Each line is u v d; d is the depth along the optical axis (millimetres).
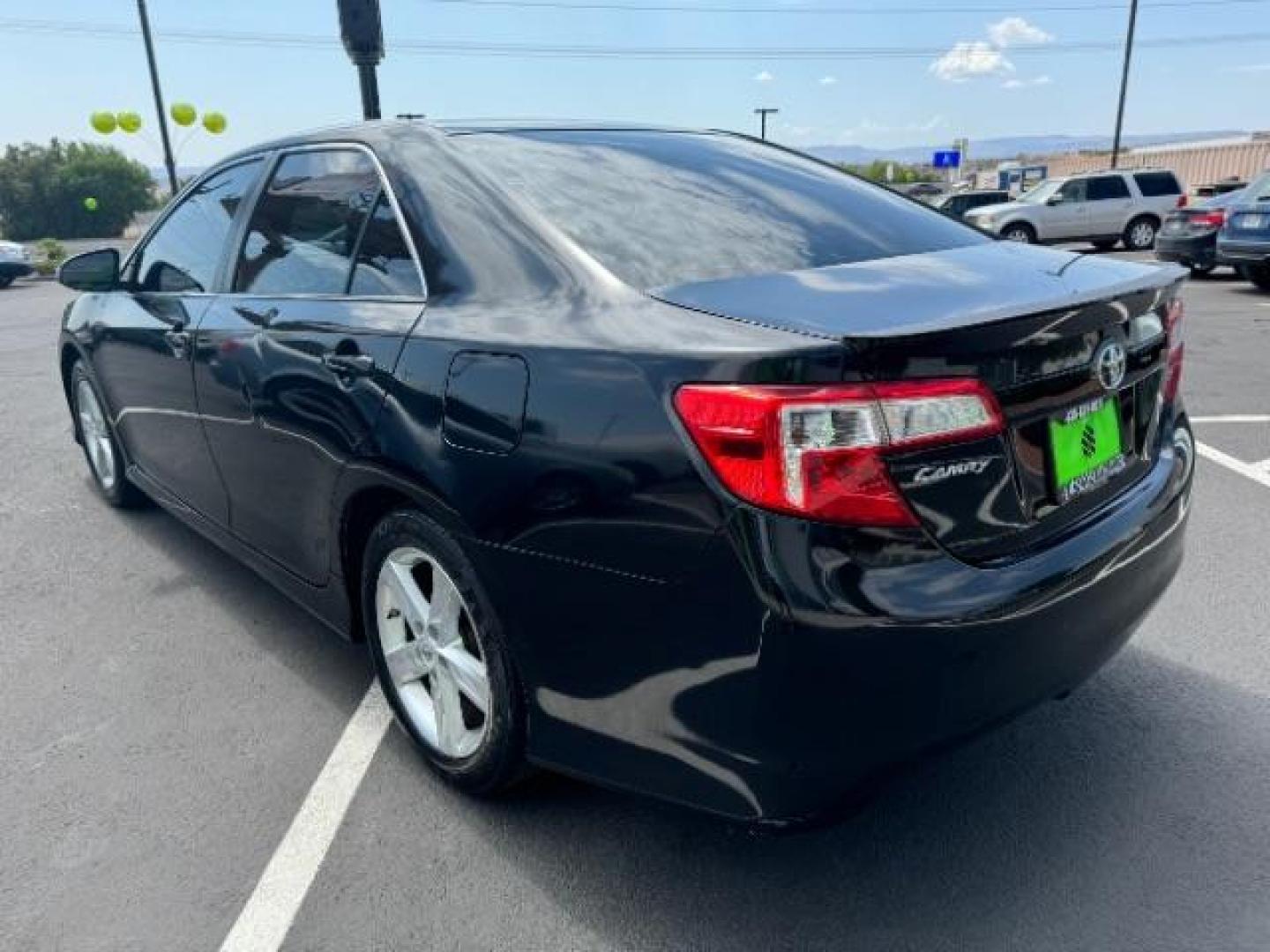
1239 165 33969
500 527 2055
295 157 3061
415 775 2598
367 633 2699
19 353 10203
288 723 2859
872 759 1774
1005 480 1871
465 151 2557
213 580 3863
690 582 1781
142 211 59031
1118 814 2387
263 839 2357
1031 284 2113
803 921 2076
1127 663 3094
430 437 2197
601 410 1879
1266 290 12773
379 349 2361
